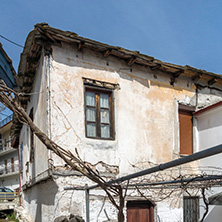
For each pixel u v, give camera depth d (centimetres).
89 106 617
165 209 682
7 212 1212
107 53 623
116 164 614
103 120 632
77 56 605
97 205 571
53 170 529
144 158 665
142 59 666
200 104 806
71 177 547
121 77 666
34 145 753
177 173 719
